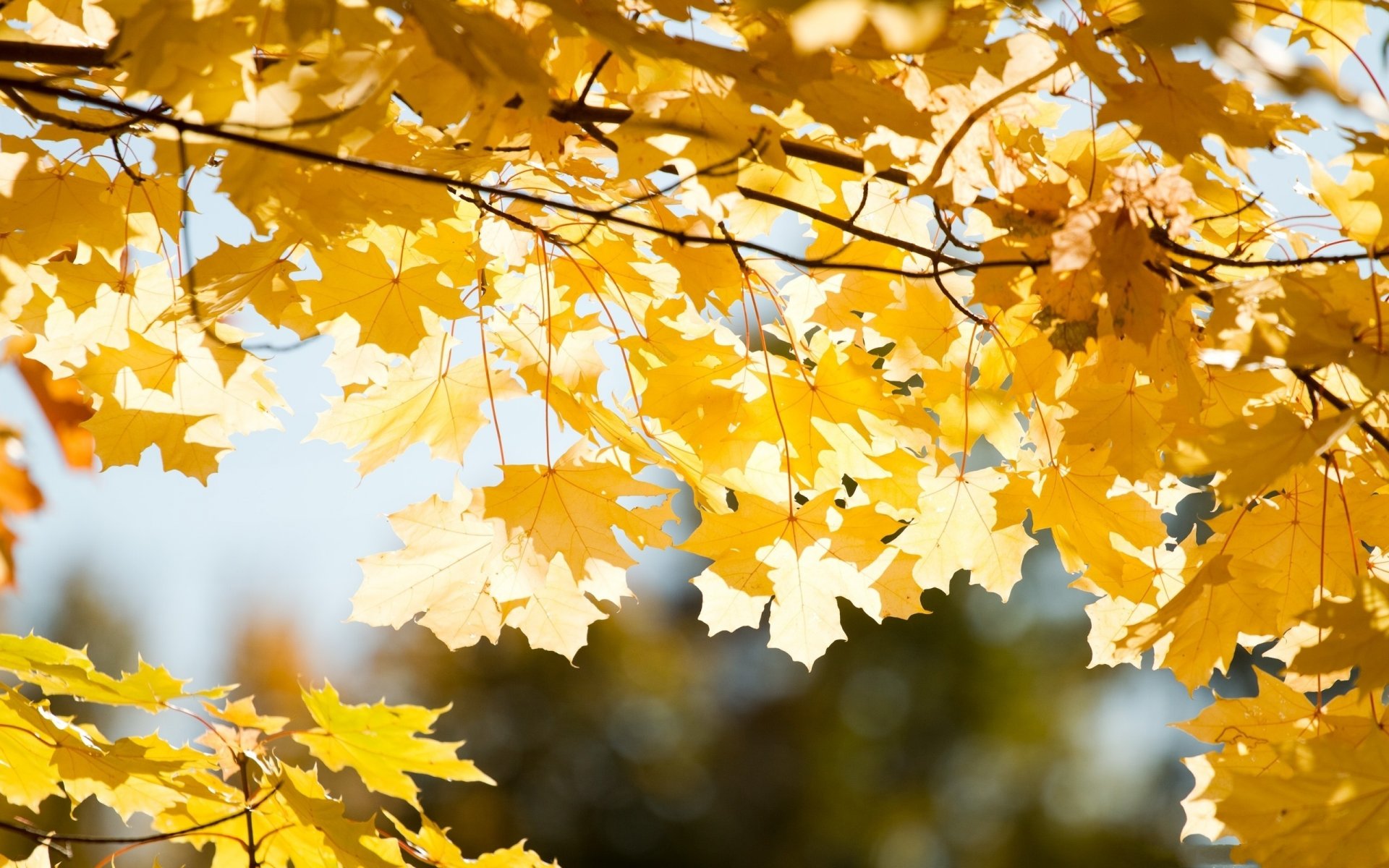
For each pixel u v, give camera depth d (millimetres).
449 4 2059
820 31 1734
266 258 2254
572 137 2260
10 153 2254
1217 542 2357
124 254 2305
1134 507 2344
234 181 2105
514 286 2385
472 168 2229
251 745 2324
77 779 2338
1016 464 2383
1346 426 2104
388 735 2289
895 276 2348
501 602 2393
